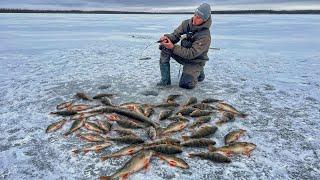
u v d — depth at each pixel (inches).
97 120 99.3
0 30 434.0
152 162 75.3
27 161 76.6
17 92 128.5
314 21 741.9
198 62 129.0
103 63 189.0
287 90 135.0
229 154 79.8
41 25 562.3
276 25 597.0
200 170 72.9
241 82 146.2
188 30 127.0
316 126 97.4
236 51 255.1
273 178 70.6
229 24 639.1
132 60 199.6
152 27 538.6
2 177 70.4
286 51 255.4
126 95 124.1
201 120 96.2
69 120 99.2
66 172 72.1
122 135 89.4
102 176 69.1
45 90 131.3
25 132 91.7
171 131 90.0
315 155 80.4
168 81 135.2
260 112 108.2
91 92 128.7
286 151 82.0
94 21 748.6
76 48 260.4
